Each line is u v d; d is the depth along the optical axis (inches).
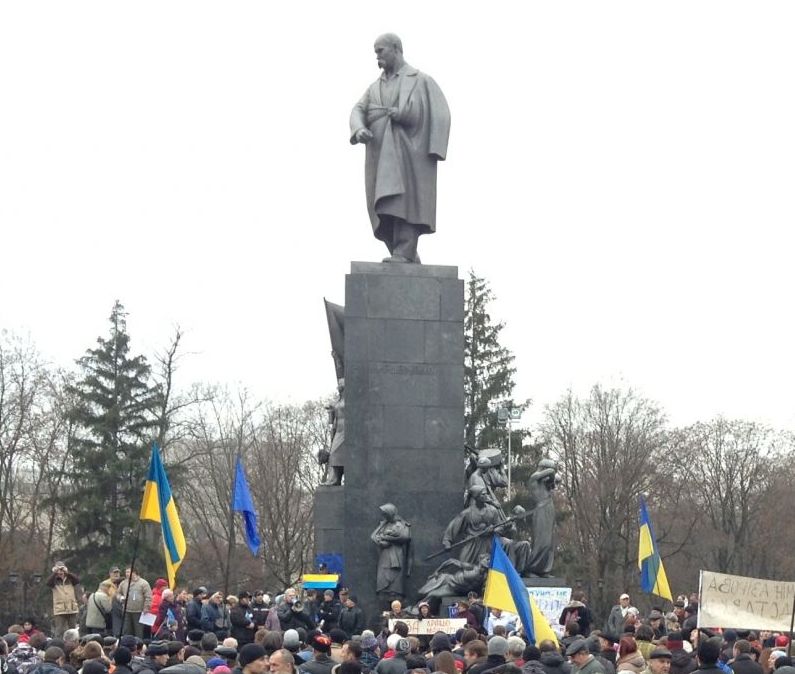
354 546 1353.3
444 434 1381.6
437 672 596.4
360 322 1389.0
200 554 3378.4
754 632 973.2
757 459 3750.0
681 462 3668.8
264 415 3683.6
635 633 808.3
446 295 1403.8
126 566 2674.7
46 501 2795.3
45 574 2795.3
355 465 1368.1
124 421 2829.7
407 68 1453.0
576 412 3548.2
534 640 812.6
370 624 1333.7
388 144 1422.2
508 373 3095.5
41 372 2930.6
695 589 3767.2
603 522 3309.5
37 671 661.9
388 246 1465.3
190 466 3580.2
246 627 1093.1
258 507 3408.0
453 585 1285.7
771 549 3678.6
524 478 3063.5
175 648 731.4
